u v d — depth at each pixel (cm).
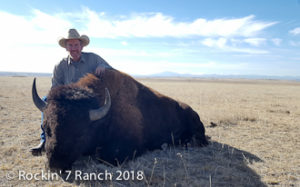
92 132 414
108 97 392
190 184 379
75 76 548
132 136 485
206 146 598
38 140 593
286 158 509
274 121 898
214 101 1603
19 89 2180
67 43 530
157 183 384
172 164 467
